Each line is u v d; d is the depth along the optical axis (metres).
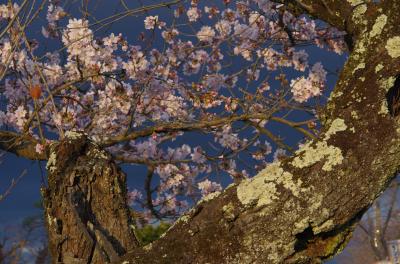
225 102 6.04
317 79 5.78
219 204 2.23
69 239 2.46
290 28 6.05
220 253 2.19
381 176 2.18
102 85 6.16
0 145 4.52
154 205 6.75
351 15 2.60
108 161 2.59
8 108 5.71
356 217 2.24
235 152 5.89
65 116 5.52
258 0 5.67
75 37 5.40
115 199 2.55
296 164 2.21
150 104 6.23
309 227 2.22
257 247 2.18
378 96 2.21
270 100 5.27
